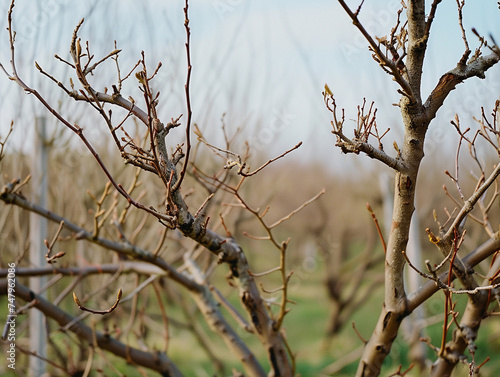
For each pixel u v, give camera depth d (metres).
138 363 2.79
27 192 4.49
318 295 10.39
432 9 1.75
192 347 7.04
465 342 2.16
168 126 1.79
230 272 2.42
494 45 1.84
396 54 1.81
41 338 3.75
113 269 2.82
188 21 1.51
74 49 1.66
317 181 9.77
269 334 2.45
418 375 5.36
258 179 6.77
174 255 4.68
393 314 2.07
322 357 7.50
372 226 8.04
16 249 4.54
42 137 3.90
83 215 4.51
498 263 2.43
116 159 4.53
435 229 7.91
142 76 1.64
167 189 1.67
